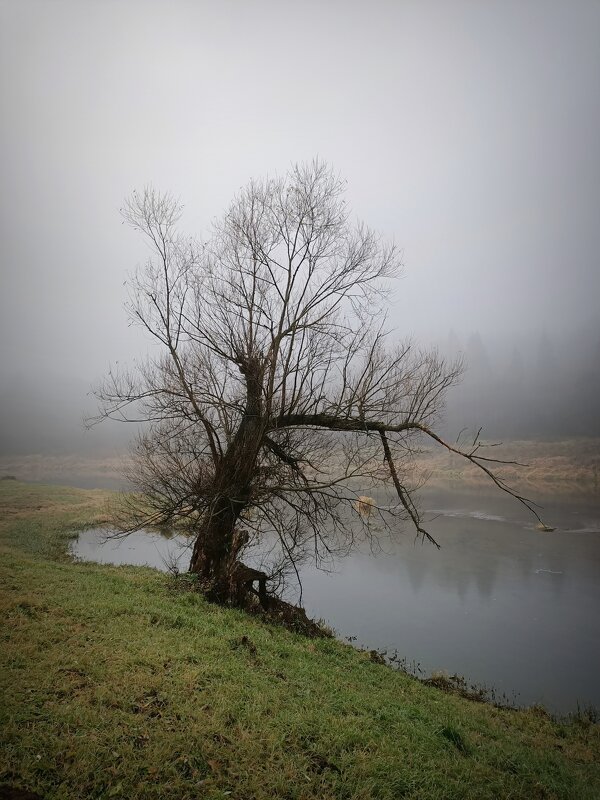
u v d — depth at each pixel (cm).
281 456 1384
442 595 2039
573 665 1426
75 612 897
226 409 1352
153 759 526
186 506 1423
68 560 1897
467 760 696
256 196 1355
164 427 1485
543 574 2356
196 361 1392
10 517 3052
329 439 1457
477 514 3997
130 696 627
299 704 725
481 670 1376
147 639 813
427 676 1292
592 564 2533
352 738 659
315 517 1423
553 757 835
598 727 1070
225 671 755
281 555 1847
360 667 1062
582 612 1864
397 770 608
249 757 568
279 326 1273
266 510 1391
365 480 1608
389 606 1883
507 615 1827
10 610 857
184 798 491
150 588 1223
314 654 1035
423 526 3478
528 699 1224
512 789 643
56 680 634
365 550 2738
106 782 489
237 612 1159
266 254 1341
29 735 520
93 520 3020
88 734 544
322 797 538
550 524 3584
